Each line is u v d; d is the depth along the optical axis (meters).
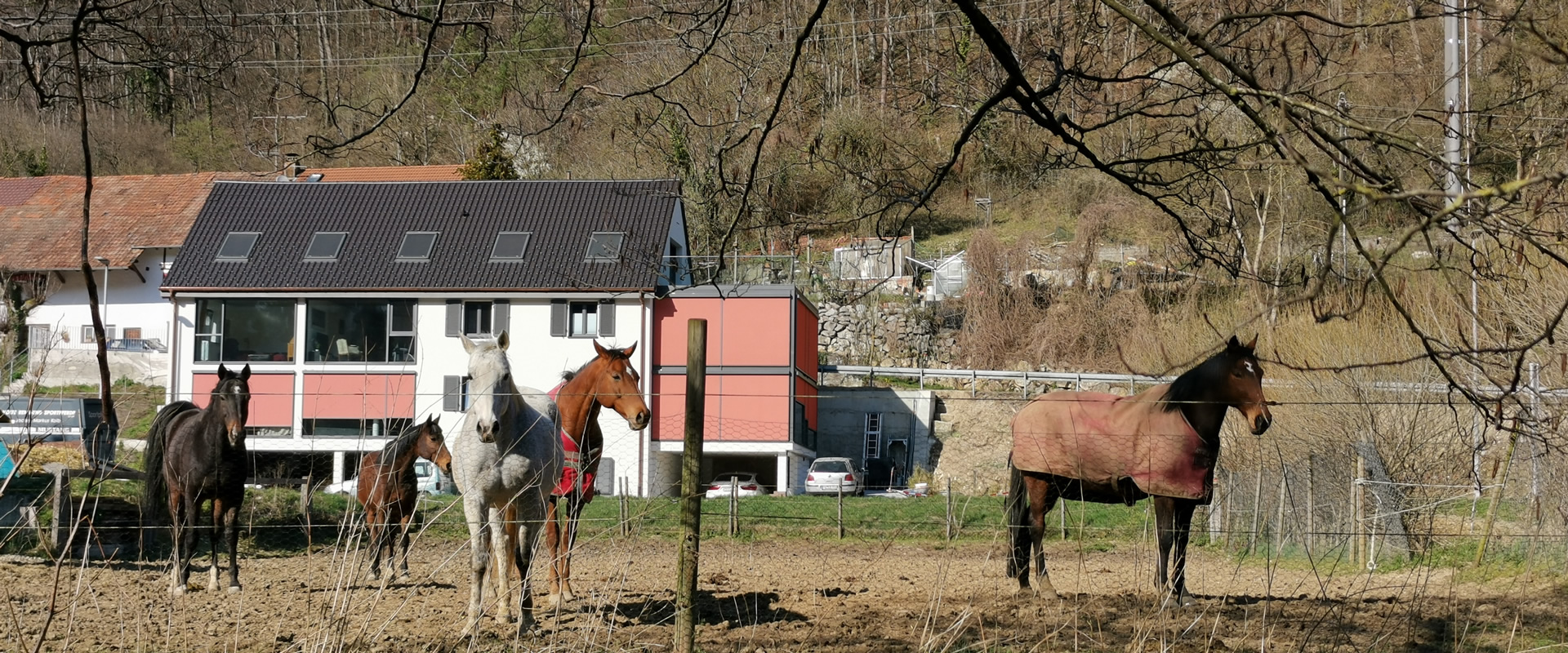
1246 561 14.01
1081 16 6.54
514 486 8.38
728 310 32.38
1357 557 12.72
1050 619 8.77
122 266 38.97
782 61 9.05
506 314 32.50
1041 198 44.62
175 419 11.08
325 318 32.84
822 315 41.69
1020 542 10.06
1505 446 12.21
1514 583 10.35
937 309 42.31
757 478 33.25
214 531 10.86
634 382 9.84
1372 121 5.91
